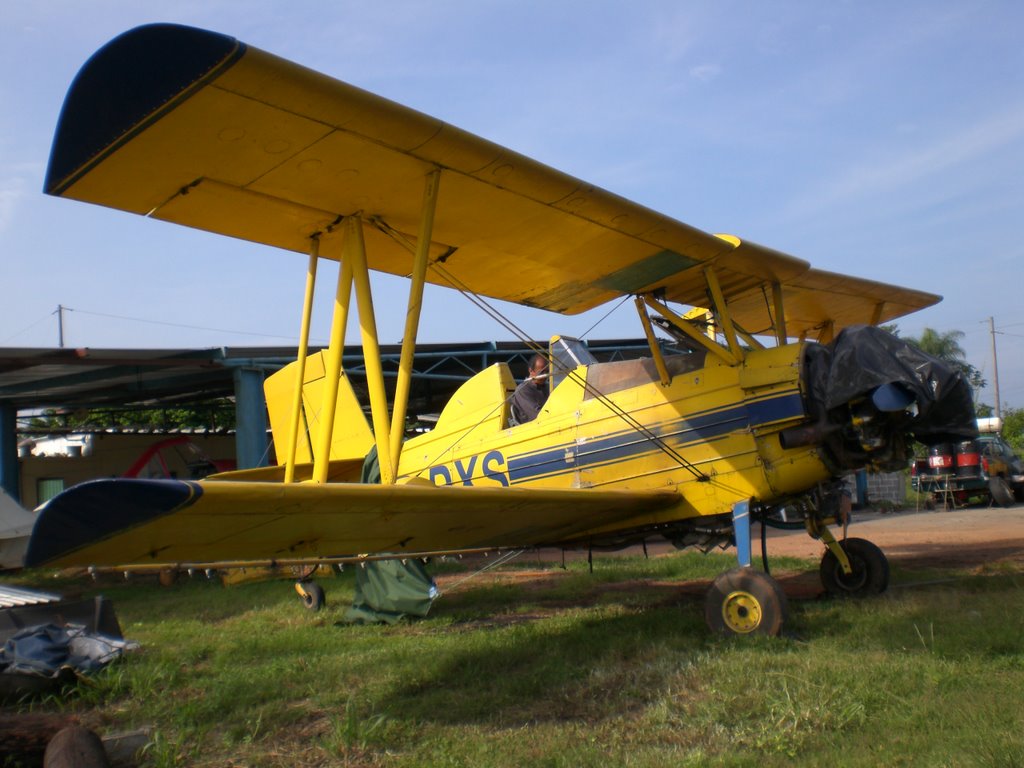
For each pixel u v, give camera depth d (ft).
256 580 32.48
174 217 16.80
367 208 17.11
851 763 9.22
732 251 20.27
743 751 10.13
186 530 11.92
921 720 10.48
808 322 29.43
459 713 12.78
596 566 32.48
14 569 39.24
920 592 20.47
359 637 19.75
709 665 13.74
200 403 62.80
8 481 50.78
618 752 10.40
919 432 18.54
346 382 31.53
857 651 14.35
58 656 15.61
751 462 19.19
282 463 33.83
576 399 22.53
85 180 14.51
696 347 22.57
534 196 16.65
